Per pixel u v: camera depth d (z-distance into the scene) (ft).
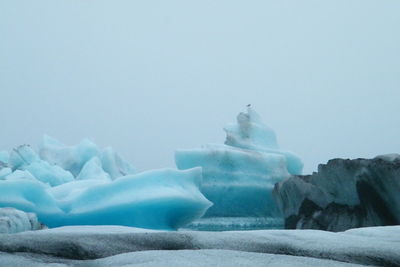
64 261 7.69
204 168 56.70
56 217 33.42
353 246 8.63
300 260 7.33
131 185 35.42
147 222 35.35
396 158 27.43
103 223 34.63
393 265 7.68
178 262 7.11
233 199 56.39
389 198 28.07
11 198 31.76
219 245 8.96
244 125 66.49
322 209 35.96
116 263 7.38
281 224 56.95
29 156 56.75
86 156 61.36
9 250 8.40
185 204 36.68
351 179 31.73
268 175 57.82
